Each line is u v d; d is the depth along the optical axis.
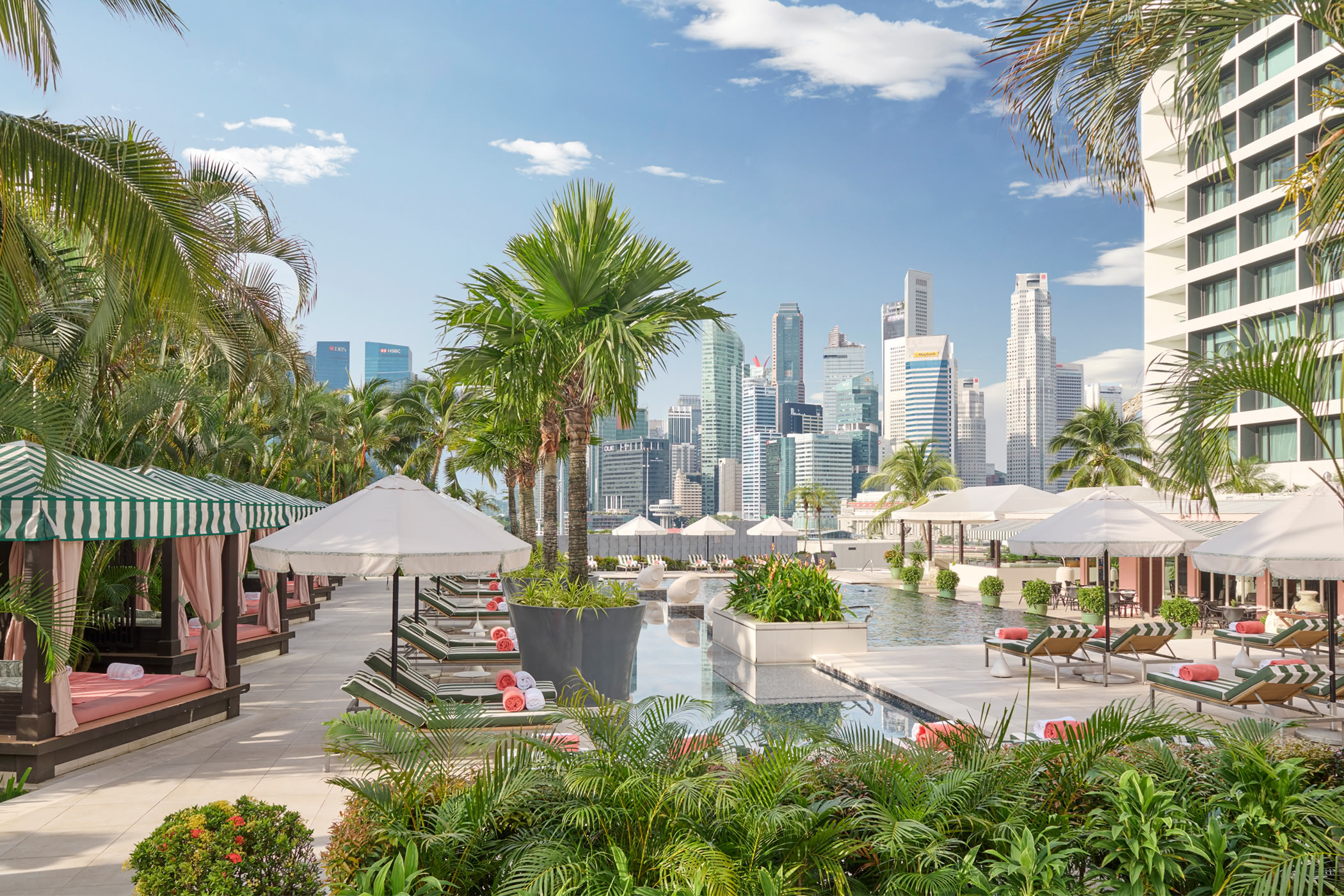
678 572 33.88
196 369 14.98
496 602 17.52
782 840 3.60
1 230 6.80
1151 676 9.67
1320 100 5.32
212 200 11.64
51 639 6.55
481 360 11.48
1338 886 3.55
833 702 10.29
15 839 5.52
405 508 8.33
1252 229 47.44
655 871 3.50
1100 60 5.30
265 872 3.33
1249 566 9.22
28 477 7.29
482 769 4.01
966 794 3.93
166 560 10.66
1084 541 12.00
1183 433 5.86
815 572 13.88
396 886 3.12
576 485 11.50
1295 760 4.22
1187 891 3.80
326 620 18.94
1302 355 5.36
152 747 7.98
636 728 4.29
